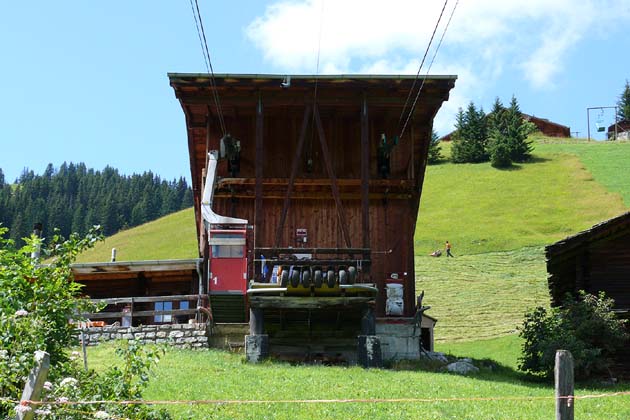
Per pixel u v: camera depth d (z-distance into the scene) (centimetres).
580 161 11081
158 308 3631
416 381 2328
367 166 2912
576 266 3192
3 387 1075
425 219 8894
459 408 1909
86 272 3503
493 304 5503
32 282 1258
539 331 2928
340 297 2725
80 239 1316
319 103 2995
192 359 2594
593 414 1992
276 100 2984
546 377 2859
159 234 9288
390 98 3005
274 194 3216
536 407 1984
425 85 2972
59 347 1262
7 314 1149
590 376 2959
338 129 3297
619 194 9275
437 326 4950
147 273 3638
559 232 8062
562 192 9625
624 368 2977
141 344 1304
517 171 10894
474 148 11819
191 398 1884
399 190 3212
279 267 2700
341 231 3209
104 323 3300
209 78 2928
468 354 4106
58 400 1034
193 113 3253
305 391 2052
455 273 6638
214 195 3212
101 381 1180
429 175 11225
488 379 2688
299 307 2716
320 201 3234
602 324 2848
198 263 3173
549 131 14512
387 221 3225
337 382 2223
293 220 3219
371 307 2756
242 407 1788
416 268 6888
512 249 7569
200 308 2948
